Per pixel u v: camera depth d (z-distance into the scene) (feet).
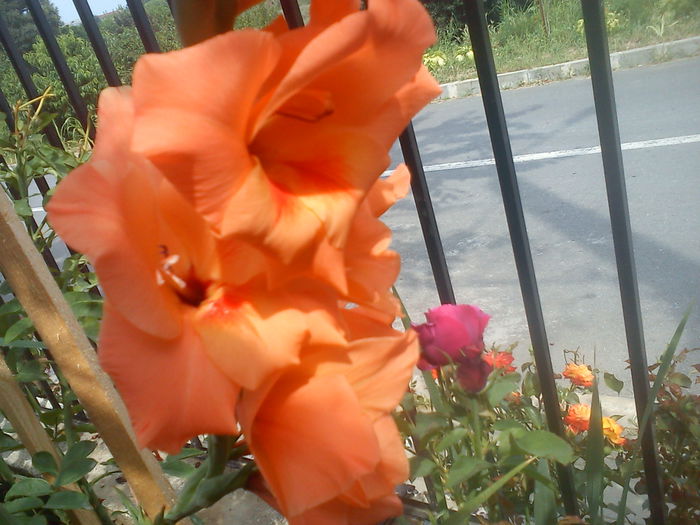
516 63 28.27
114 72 5.71
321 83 1.74
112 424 4.51
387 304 2.22
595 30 3.81
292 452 1.91
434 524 4.45
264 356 1.78
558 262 13.12
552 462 5.83
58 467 4.51
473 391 4.07
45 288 4.08
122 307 1.72
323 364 1.97
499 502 4.83
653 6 25.22
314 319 1.85
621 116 19.74
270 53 1.54
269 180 1.75
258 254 1.81
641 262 12.34
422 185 4.95
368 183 1.77
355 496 2.05
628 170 16.14
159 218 1.82
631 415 8.37
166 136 1.49
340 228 1.73
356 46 1.57
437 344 3.92
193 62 1.49
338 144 1.78
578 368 7.02
